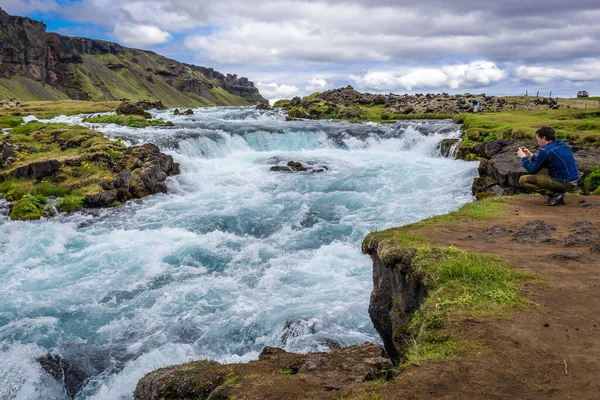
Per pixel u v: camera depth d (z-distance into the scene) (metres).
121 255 14.75
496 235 7.95
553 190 10.32
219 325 10.70
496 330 4.45
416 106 57.72
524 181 10.72
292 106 63.16
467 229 8.53
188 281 12.98
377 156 30.88
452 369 3.84
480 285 5.48
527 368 3.78
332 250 14.92
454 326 4.61
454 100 57.44
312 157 29.84
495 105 56.00
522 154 10.72
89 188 20.39
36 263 14.24
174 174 24.95
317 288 12.21
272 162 28.47
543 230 8.06
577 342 4.16
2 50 185.75
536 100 60.00
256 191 22.23
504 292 5.26
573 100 71.25
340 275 12.96
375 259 7.79
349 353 6.43
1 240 15.88
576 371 3.67
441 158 29.61
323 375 4.99
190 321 10.91
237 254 14.84
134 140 29.52
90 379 9.09
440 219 9.34
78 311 11.48
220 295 12.12
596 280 5.68
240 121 47.69
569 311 4.83
